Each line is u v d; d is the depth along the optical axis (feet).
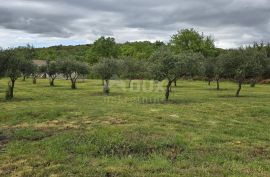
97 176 37.99
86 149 48.96
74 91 188.96
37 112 81.61
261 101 126.41
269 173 38.91
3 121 77.25
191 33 422.41
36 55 574.56
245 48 161.99
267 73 260.21
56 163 43.42
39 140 56.34
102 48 506.07
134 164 42.45
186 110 97.66
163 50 136.26
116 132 56.24
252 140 56.75
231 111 97.25
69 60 220.43
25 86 234.38
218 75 196.54
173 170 39.78
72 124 67.62
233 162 43.09
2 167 42.45
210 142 53.47
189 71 131.44
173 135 55.93
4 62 143.23
